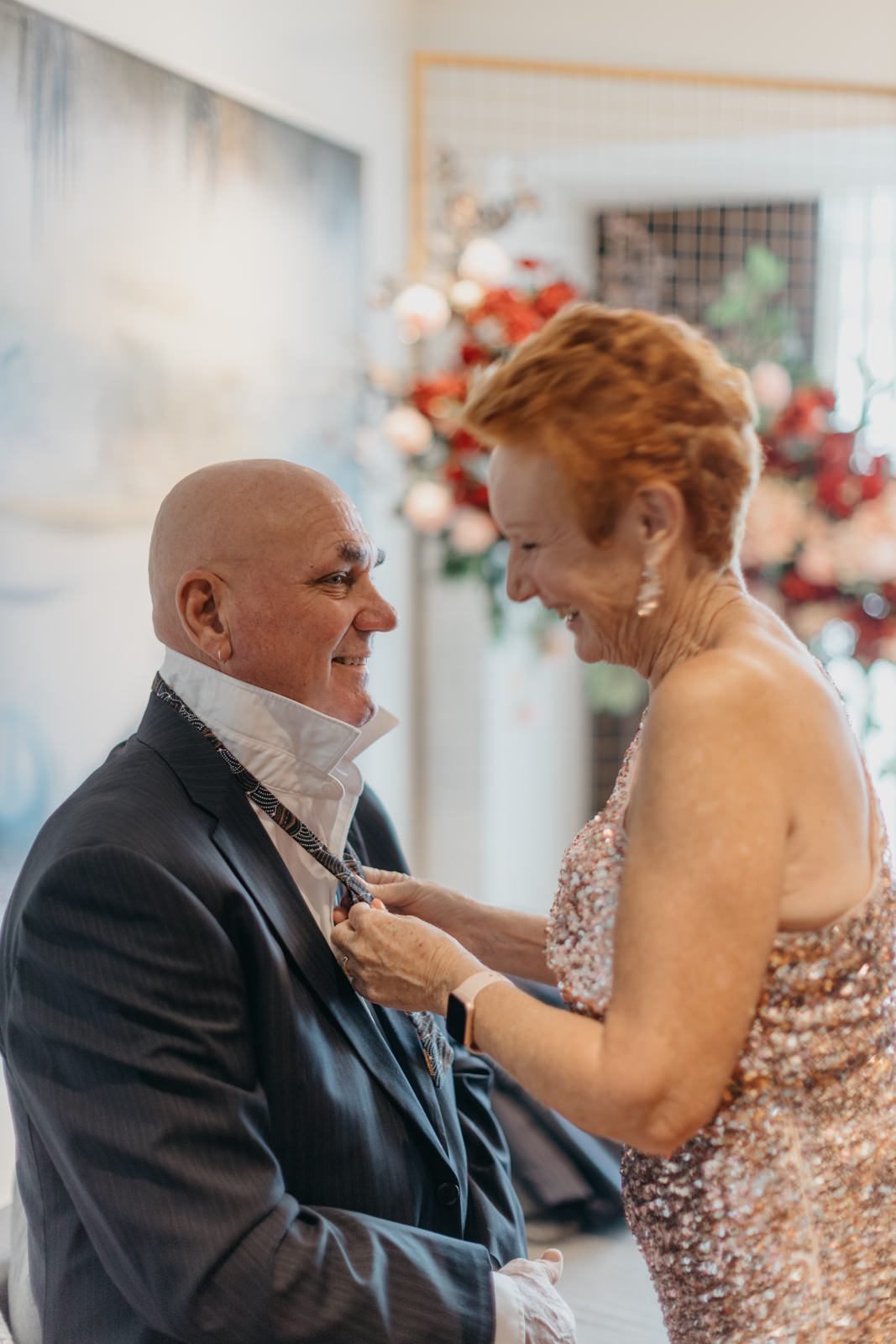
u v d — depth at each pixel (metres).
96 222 2.75
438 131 4.16
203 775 1.63
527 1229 2.57
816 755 1.27
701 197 4.92
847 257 4.82
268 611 1.64
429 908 1.83
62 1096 1.47
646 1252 1.45
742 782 1.21
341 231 3.71
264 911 1.59
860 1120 1.32
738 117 4.16
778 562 3.52
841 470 3.48
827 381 4.00
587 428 1.25
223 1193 1.43
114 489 2.85
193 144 3.04
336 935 1.56
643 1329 2.21
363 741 1.80
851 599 3.58
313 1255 1.45
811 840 1.26
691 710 1.23
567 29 4.16
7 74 2.49
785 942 1.28
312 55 3.60
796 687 1.28
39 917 1.49
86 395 2.75
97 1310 1.58
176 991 1.46
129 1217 1.43
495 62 4.09
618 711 4.23
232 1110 1.46
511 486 1.31
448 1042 1.95
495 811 4.49
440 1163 1.71
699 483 1.28
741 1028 1.21
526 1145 2.63
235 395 3.26
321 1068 1.58
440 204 4.12
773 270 3.90
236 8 3.25
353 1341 1.44
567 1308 1.63
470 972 1.41
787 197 4.89
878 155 4.39
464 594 4.34
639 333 1.28
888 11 4.08
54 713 2.70
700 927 1.19
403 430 3.36
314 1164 1.57
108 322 2.80
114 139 2.79
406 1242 1.53
